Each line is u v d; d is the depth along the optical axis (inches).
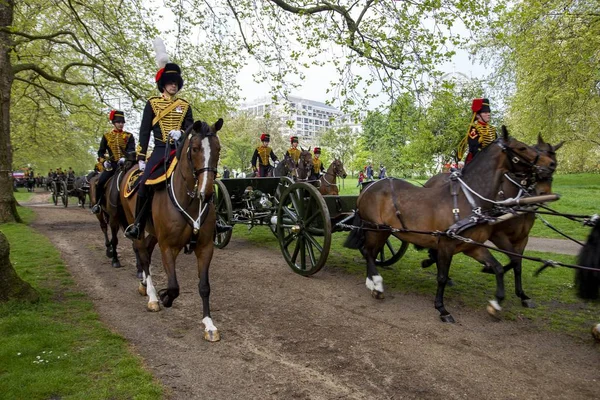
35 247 371.6
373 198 241.8
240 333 193.0
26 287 217.6
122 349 170.1
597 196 720.3
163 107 212.1
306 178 529.7
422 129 410.3
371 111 403.9
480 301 237.6
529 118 761.0
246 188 372.5
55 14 579.8
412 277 288.0
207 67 539.2
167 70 213.8
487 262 208.2
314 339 186.7
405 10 366.6
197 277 289.1
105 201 315.3
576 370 159.2
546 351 175.2
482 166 211.2
